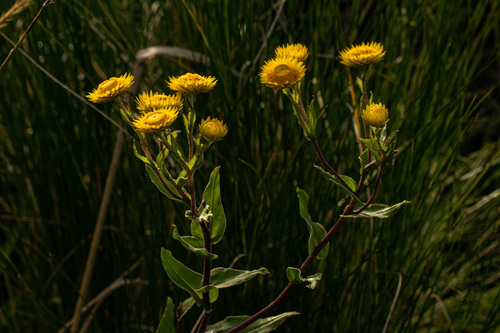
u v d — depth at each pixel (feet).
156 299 2.40
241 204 2.33
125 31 2.62
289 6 2.46
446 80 2.54
